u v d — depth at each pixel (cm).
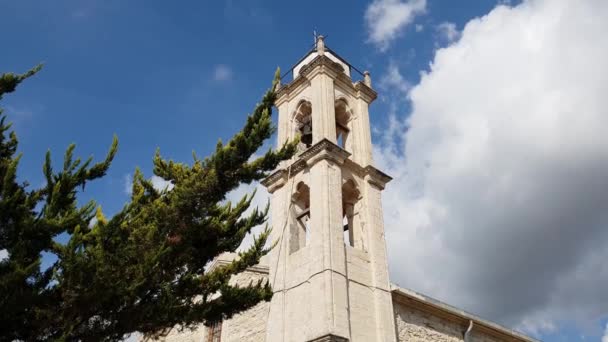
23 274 771
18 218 833
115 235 871
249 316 1608
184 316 942
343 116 1941
